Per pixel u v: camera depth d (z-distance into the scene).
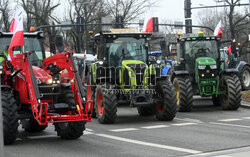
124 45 15.32
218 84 17.62
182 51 18.59
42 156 9.00
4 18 54.50
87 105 10.30
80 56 30.36
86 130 12.70
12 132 10.22
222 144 10.01
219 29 20.55
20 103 11.05
